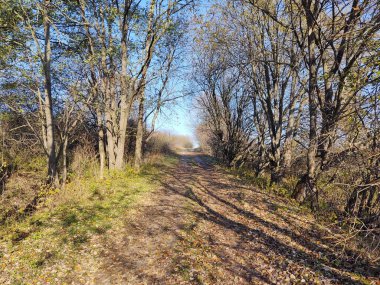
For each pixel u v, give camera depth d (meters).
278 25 12.66
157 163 22.00
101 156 13.20
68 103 11.63
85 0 12.53
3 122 12.89
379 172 7.08
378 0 6.86
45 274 5.16
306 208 9.26
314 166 9.58
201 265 5.70
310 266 5.54
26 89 11.44
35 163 13.91
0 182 10.86
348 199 8.34
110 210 8.61
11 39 9.51
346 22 7.87
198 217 8.68
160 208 9.43
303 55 10.07
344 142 7.80
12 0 8.98
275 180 13.20
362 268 5.44
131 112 20.38
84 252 6.04
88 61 10.82
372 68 6.74
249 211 9.20
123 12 12.65
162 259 5.89
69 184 10.70
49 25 10.70
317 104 9.49
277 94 15.41
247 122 23.72
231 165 23.41
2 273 5.05
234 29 14.89
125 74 13.89
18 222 7.43
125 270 5.45
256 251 6.33
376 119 6.61
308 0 8.88
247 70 15.70
